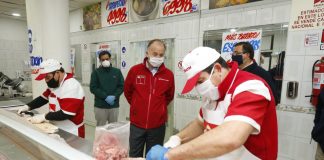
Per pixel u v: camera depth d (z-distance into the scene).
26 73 6.52
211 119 1.02
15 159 1.06
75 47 5.09
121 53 4.14
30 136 1.15
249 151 0.88
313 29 2.20
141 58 3.85
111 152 0.90
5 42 6.13
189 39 3.18
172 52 3.43
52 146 1.01
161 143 2.15
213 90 0.94
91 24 4.63
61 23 3.20
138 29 3.81
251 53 2.15
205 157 0.75
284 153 2.46
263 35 2.53
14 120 1.48
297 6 2.28
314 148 2.26
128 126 0.99
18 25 6.32
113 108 3.31
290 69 2.37
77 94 1.79
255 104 0.77
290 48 2.36
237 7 2.69
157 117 2.07
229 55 2.79
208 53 0.91
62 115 1.70
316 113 1.86
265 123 0.85
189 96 3.24
